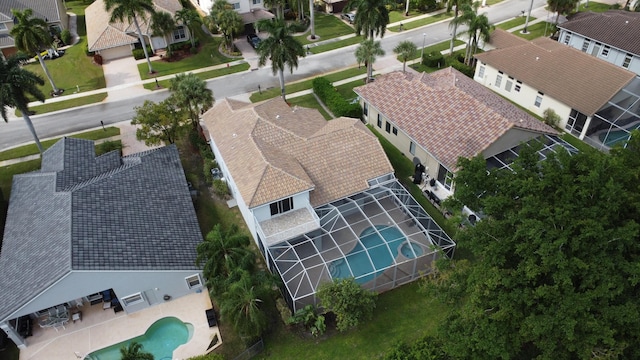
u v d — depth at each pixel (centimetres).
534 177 2666
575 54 5072
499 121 3906
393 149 4669
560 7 6644
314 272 3044
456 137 4006
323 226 3356
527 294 2248
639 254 2348
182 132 4662
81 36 7519
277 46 4997
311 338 2947
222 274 2911
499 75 5547
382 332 2966
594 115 4475
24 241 3119
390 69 6238
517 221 2438
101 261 2828
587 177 2334
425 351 2645
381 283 3145
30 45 5428
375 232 3291
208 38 7350
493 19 7719
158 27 6322
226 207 4053
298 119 4250
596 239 2205
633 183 2441
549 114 4909
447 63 6288
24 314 2728
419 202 4009
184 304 3175
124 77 6284
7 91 3962
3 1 7031
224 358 2791
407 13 8006
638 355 2253
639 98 4362
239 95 5800
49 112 5544
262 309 3120
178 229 3316
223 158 3803
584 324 2094
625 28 5897
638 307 2170
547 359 2166
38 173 3706
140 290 3011
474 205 2859
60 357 2867
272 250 3161
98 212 3186
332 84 5859
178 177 3819
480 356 2428
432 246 3009
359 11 5484
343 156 3775
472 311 2366
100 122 5300
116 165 3900
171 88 4638
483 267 2417
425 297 3172
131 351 2375
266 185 3359
